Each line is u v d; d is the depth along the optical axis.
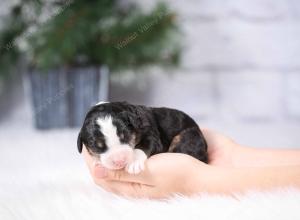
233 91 1.21
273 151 0.66
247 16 1.19
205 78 1.21
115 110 0.54
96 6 1.05
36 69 1.04
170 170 0.54
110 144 0.52
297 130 1.08
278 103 1.22
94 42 1.06
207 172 0.55
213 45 1.20
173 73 1.19
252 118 1.22
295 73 1.21
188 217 0.49
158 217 0.49
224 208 0.49
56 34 1.00
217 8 1.19
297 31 1.20
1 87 1.16
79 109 1.06
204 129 0.69
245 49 1.20
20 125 1.12
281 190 0.51
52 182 0.62
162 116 0.60
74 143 0.93
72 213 0.51
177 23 1.12
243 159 0.65
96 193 0.56
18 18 1.06
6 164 0.77
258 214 0.48
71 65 1.06
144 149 0.55
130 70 1.10
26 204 0.53
